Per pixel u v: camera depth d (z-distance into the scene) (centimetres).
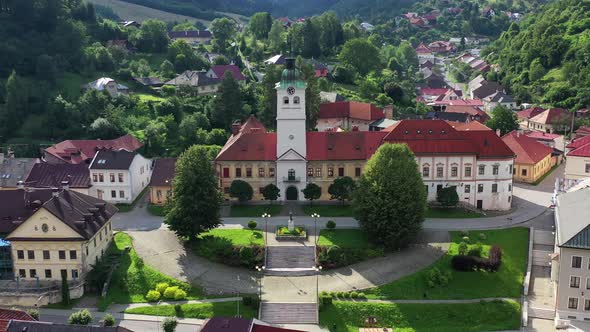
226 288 10700
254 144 14062
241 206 13750
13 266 10925
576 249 9788
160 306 10281
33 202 11556
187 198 11681
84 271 10844
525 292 10725
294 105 13512
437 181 13688
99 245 11519
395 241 11538
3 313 8306
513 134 16850
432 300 10438
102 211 11819
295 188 13925
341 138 14088
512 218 13200
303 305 10212
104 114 19738
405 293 10550
